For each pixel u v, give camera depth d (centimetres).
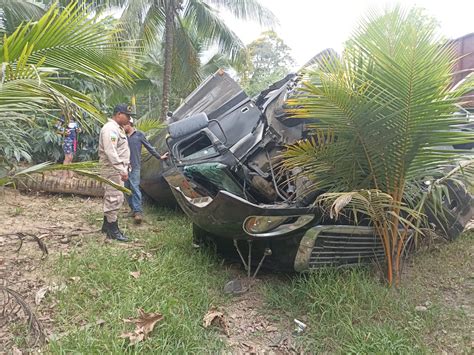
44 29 245
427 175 347
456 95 317
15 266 381
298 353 282
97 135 910
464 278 389
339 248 358
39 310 306
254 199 436
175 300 311
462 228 443
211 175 434
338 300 321
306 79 347
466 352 274
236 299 348
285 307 332
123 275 359
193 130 456
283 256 366
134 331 272
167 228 531
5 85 214
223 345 281
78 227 525
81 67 276
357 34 322
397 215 332
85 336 265
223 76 534
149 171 607
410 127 316
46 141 812
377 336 283
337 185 356
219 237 417
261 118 462
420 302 342
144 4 1191
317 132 349
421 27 309
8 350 258
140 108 1867
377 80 311
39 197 675
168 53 1248
